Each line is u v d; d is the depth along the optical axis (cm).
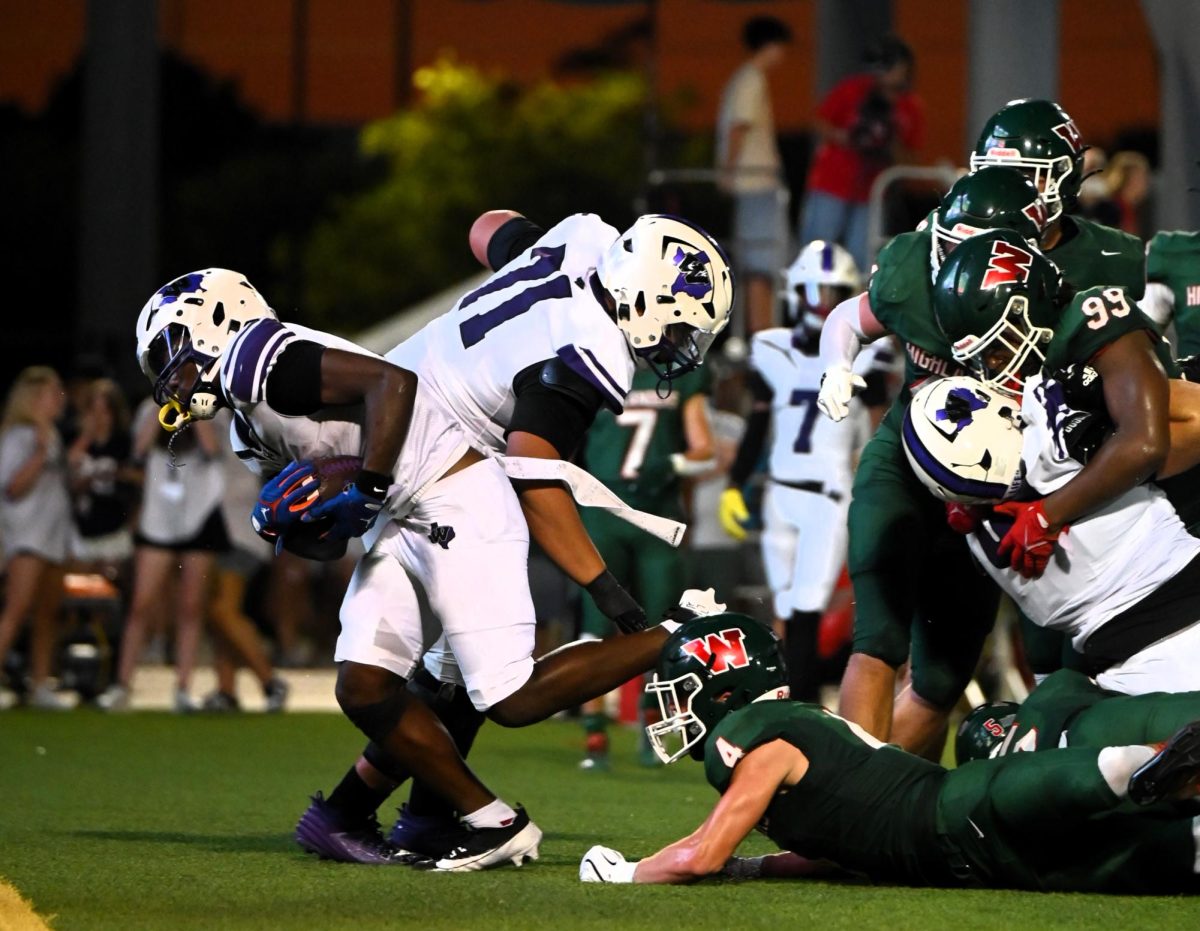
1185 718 1512
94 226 5775
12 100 10050
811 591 2986
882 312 1881
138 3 5753
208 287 1692
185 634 3922
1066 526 1602
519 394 1698
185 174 11044
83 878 1633
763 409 3106
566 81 11494
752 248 4044
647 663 1650
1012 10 3875
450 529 1658
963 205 1786
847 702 1909
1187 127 3338
